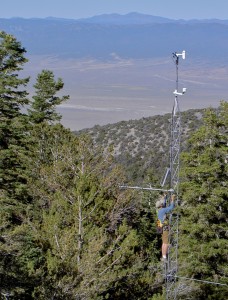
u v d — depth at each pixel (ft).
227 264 90.02
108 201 62.44
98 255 58.08
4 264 52.03
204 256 89.40
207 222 88.99
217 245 88.58
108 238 62.69
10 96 109.09
